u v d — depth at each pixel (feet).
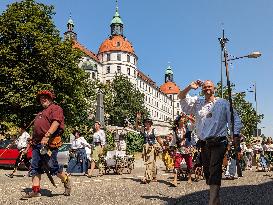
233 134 16.49
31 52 101.45
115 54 384.47
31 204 19.19
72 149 48.21
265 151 59.77
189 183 32.91
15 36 101.09
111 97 251.19
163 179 37.76
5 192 24.98
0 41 101.65
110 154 48.34
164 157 54.90
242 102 136.05
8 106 98.99
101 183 32.60
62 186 29.12
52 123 21.43
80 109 117.19
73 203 19.52
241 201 20.85
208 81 17.21
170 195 23.71
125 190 26.45
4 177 42.22
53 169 22.13
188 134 32.40
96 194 23.71
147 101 442.50
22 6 108.68
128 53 389.39
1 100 96.17
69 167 47.78
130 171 50.93
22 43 100.58
